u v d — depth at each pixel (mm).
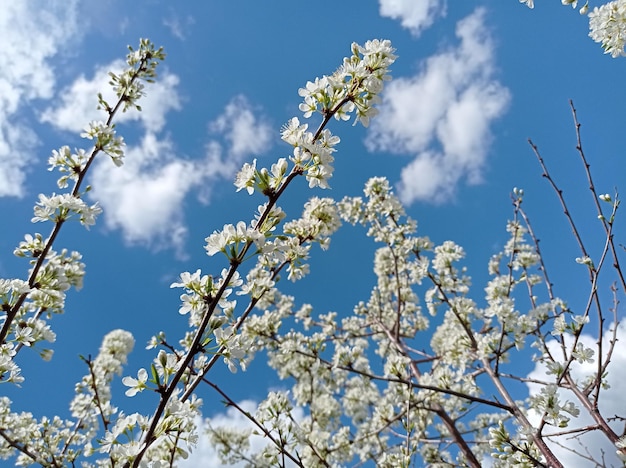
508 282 8117
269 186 3193
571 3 4758
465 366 7984
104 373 7871
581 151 4711
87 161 5148
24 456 5711
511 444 4672
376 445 10055
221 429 10016
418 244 9031
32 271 4344
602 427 4633
